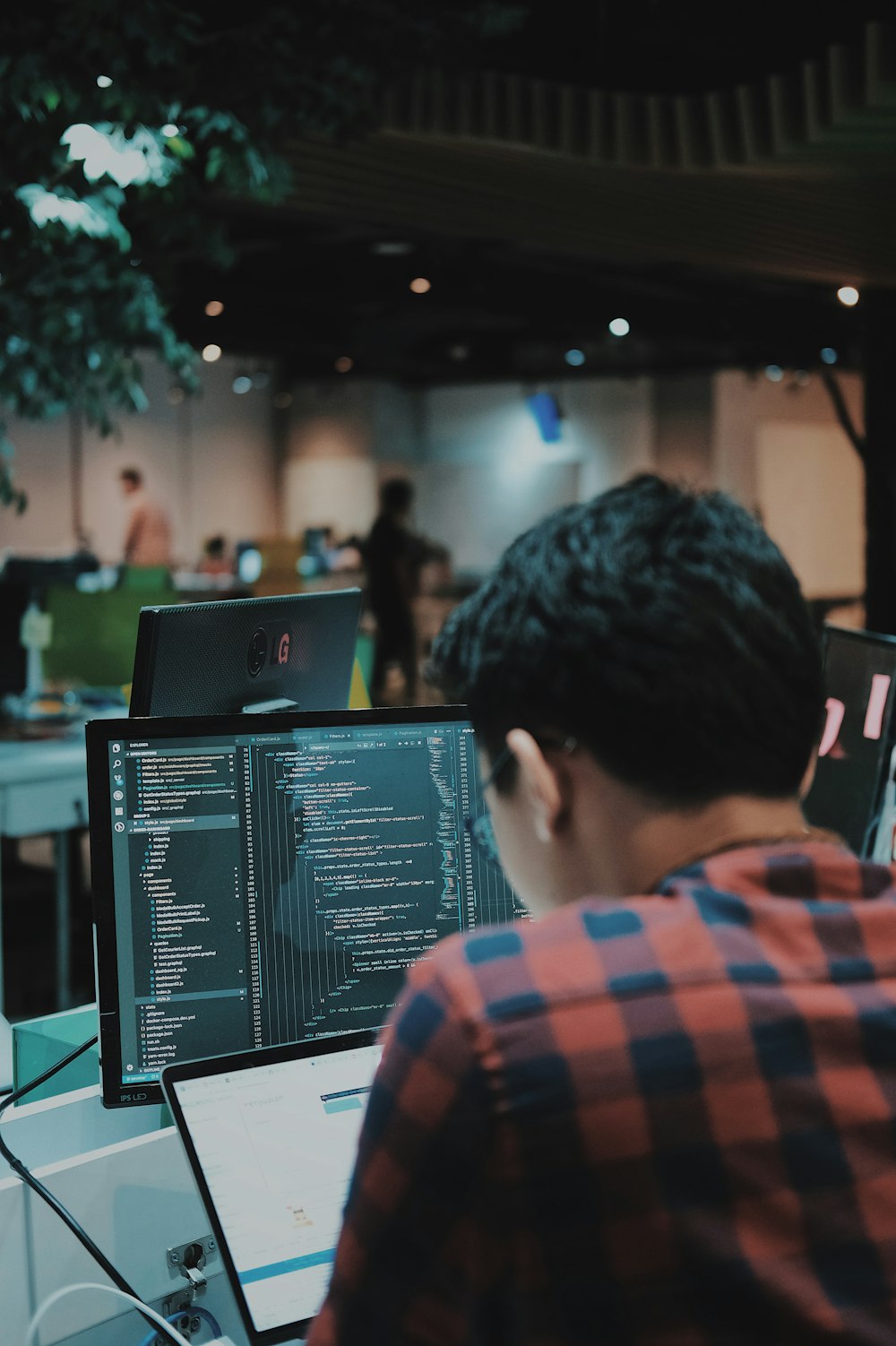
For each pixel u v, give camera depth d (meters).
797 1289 0.58
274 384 14.77
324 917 1.25
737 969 0.62
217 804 1.22
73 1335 1.08
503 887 1.32
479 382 15.00
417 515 16.05
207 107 3.44
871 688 1.77
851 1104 0.60
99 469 12.88
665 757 0.65
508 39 4.93
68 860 3.98
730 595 0.66
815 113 4.78
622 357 13.78
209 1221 1.01
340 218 5.96
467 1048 0.61
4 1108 1.22
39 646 4.75
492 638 0.70
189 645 1.45
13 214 3.28
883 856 1.75
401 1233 0.62
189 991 1.21
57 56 3.21
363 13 3.67
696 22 5.07
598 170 5.30
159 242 3.82
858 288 8.13
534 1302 0.59
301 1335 0.99
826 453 15.05
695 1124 0.59
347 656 1.76
